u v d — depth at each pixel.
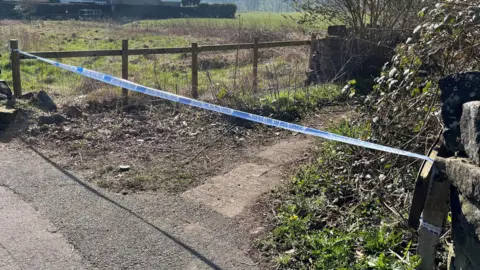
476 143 2.59
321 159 5.50
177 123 7.18
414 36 6.61
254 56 9.11
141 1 48.22
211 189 5.00
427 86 4.36
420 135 4.64
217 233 4.11
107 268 3.56
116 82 5.64
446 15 4.62
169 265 3.63
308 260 3.71
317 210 4.41
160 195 4.81
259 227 4.23
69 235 3.96
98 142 6.26
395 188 4.54
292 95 8.40
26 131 6.38
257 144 6.50
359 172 5.04
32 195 4.62
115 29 26.34
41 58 7.01
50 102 7.39
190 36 22.64
